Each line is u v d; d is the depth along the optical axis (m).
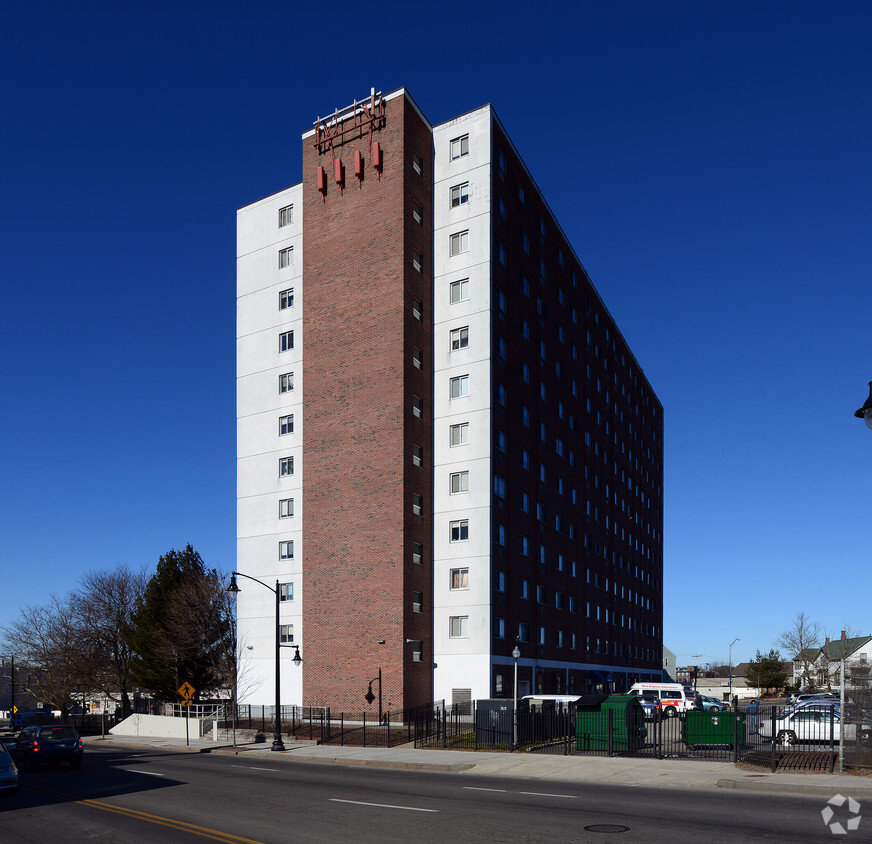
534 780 22.34
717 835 12.95
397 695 43.66
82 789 21.78
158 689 58.53
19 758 35.06
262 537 52.00
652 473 95.75
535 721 31.91
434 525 48.66
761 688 101.12
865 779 19.30
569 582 61.25
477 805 16.83
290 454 51.81
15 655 72.19
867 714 20.80
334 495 48.19
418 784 21.34
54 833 14.77
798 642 112.12
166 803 18.31
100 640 67.69
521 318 55.00
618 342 82.12
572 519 63.19
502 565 48.72
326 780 22.72
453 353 49.91
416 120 51.09
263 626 50.97
